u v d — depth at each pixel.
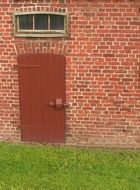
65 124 11.62
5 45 11.25
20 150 11.30
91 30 10.92
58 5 10.85
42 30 11.06
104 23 10.85
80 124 11.58
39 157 10.93
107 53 11.03
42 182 9.80
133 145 11.55
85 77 11.24
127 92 11.23
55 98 11.47
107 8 10.74
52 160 10.80
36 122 11.70
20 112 11.66
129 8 10.70
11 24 11.09
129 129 11.45
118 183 9.78
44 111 11.59
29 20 11.05
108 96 11.30
